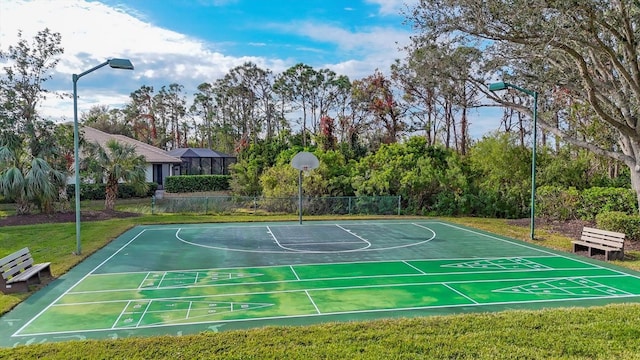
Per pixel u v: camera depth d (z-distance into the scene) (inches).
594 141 887.7
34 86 854.5
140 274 407.8
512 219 860.0
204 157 1771.7
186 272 416.5
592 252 512.4
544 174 893.2
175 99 3070.9
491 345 229.5
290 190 936.3
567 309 293.7
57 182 826.2
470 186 948.6
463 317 275.4
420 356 216.4
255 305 314.0
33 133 821.9
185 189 1488.7
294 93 2234.3
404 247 555.8
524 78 668.1
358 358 213.6
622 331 247.9
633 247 533.3
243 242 589.3
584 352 221.5
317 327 257.8
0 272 335.3
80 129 982.4
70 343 235.0
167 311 301.0
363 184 947.3
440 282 380.5
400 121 1633.9
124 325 273.3
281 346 229.0
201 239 612.1
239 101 2534.5
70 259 460.8
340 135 1674.5
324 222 812.6
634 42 504.4
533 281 383.9
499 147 934.4
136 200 1173.1
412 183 933.2
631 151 628.7
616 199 689.0
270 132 2373.3
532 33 502.3
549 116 797.9
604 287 363.9
